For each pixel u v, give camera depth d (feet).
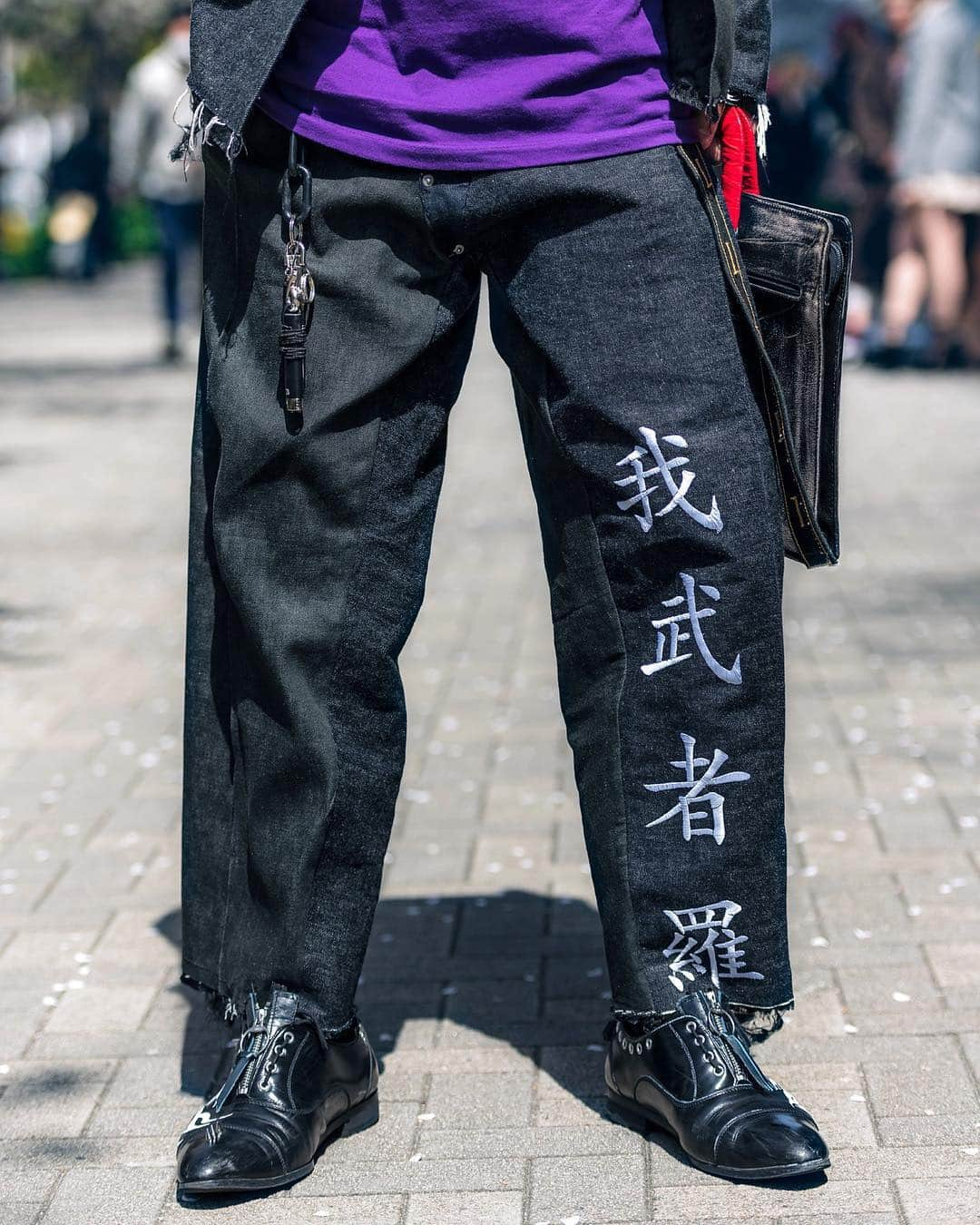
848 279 7.92
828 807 13.26
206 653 8.34
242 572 8.04
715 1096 7.95
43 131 116.47
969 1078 8.85
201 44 7.70
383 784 8.22
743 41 7.90
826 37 51.62
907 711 15.84
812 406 8.02
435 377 7.98
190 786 8.46
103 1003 10.15
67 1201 7.91
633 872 8.14
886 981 10.09
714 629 7.87
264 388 7.93
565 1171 8.01
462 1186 7.91
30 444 33.58
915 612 19.70
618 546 7.89
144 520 26.12
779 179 44.52
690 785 8.04
